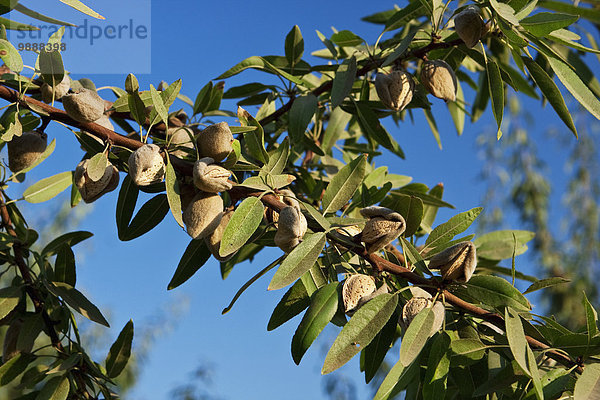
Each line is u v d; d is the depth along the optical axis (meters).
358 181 0.91
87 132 0.89
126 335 1.00
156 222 1.00
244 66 1.11
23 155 0.93
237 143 0.85
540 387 0.77
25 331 0.96
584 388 0.77
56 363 0.98
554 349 0.84
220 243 0.83
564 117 0.95
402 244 0.88
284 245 0.84
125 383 2.48
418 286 0.85
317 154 1.25
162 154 0.86
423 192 1.28
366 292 0.85
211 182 0.83
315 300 0.84
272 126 1.26
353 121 1.41
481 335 0.89
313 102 1.15
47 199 1.06
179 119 1.21
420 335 0.80
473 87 1.40
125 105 1.01
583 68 1.19
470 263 0.84
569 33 0.98
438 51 1.12
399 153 1.38
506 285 0.86
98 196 0.91
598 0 1.24
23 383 0.95
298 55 1.20
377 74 1.05
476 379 0.88
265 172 0.88
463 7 1.00
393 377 0.82
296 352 0.82
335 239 0.86
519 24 0.93
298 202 0.87
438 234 0.93
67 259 1.02
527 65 0.96
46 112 0.91
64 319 0.99
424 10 1.10
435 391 0.81
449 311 0.89
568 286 2.74
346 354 0.80
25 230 1.08
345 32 1.23
